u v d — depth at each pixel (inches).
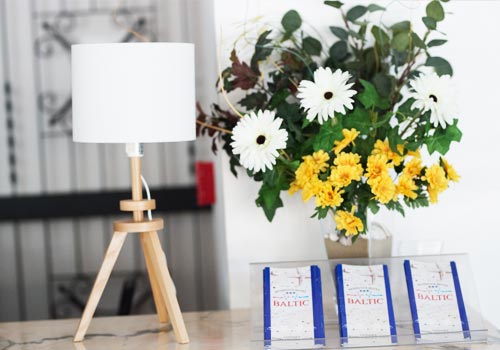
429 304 75.0
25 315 167.6
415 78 78.9
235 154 78.4
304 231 90.3
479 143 89.7
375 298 74.8
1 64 162.2
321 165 73.4
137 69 71.4
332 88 73.0
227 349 74.6
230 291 90.8
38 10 162.4
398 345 73.5
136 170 78.0
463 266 77.4
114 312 161.0
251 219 90.0
